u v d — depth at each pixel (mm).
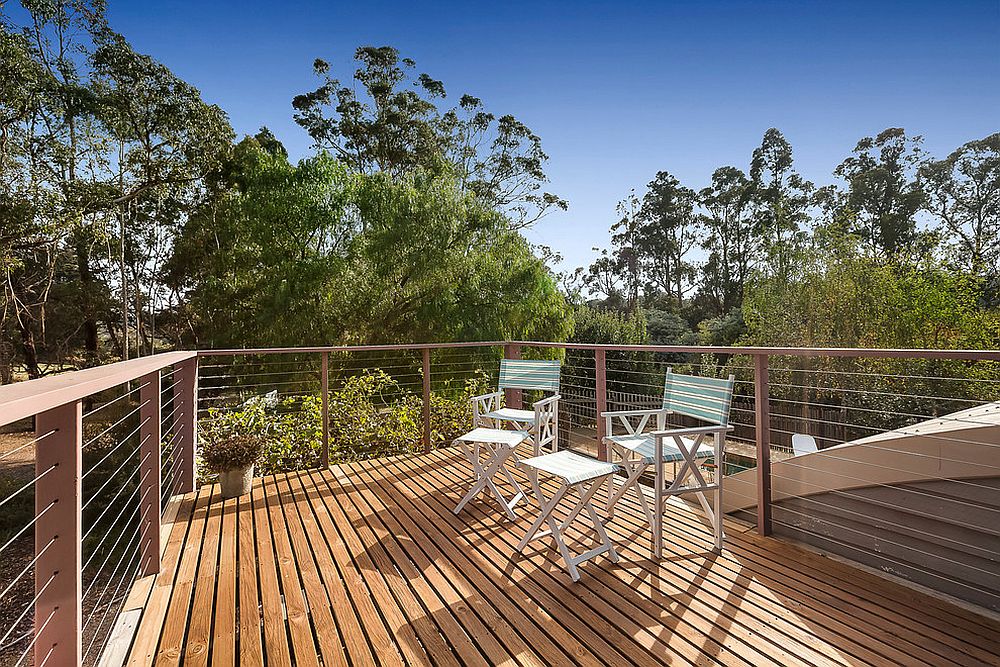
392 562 2729
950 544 2764
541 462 2828
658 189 31641
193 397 4004
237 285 12562
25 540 6340
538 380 4371
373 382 6164
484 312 12375
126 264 15219
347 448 5465
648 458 2775
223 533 3143
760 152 28859
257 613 2244
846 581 2477
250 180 12242
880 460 3070
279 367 11219
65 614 1440
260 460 4613
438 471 4434
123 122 13578
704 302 29844
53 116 12641
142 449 2627
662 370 14906
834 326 11289
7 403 924
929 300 10406
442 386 11445
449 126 19703
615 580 2500
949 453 2762
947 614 2193
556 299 13789
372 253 12070
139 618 2215
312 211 11914
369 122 18609
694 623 2135
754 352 2984
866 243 11906
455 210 12953
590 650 1962
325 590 2441
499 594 2385
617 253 32781
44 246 12297
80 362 15367
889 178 24750
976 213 22609
